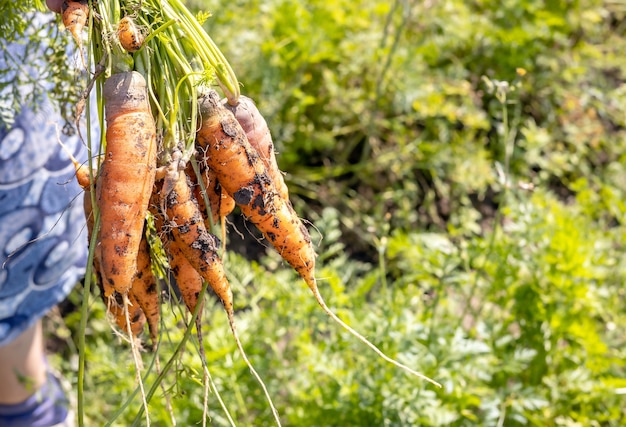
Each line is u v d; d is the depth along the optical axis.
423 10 1.98
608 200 1.69
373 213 1.82
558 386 1.38
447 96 1.98
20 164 1.06
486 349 1.24
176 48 0.85
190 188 0.88
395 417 1.21
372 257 1.77
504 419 1.35
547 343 1.42
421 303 1.44
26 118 1.05
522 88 2.00
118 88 0.83
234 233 1.74
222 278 0.89
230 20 1.79
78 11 0.83
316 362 1.25
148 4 0.85
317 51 1.79
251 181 0.89
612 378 1.33
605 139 2.01
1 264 1.10
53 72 1.04
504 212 1.41
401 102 1.81
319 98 1.87
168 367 0.90
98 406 1.41
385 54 1.87
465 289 1.56
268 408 1.27
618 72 2.22
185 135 0.86
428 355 1.23
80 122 1.10
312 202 1.85
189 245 0.87
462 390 1.26
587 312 1.40
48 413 1.30
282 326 1.34
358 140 1.90
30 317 1.18
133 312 0.96
